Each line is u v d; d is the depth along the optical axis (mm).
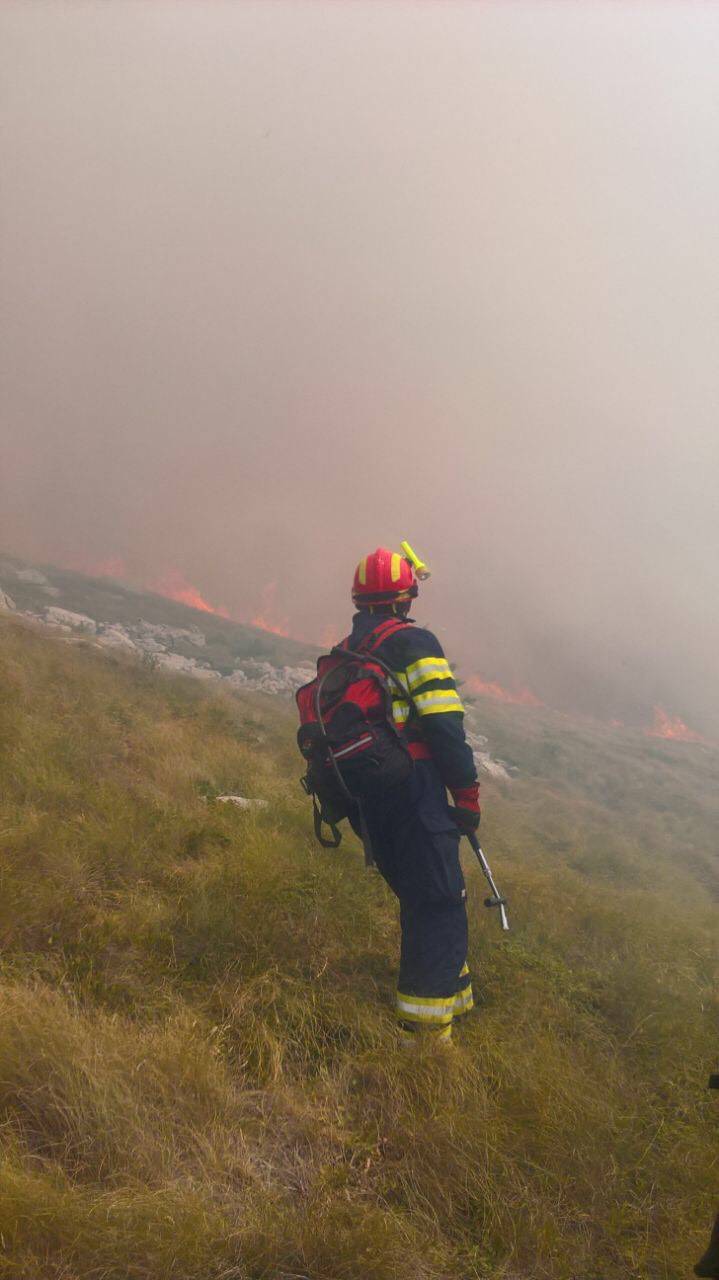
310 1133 2525
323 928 3871
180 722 9539
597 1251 2287
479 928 4445
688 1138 2764
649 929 5578
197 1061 2564
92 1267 1812
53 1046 2402
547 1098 2736
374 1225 2123
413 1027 3096
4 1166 1965
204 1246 1938
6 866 3742
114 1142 2197
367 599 3529
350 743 3158
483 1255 2207
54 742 6062
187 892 3969
